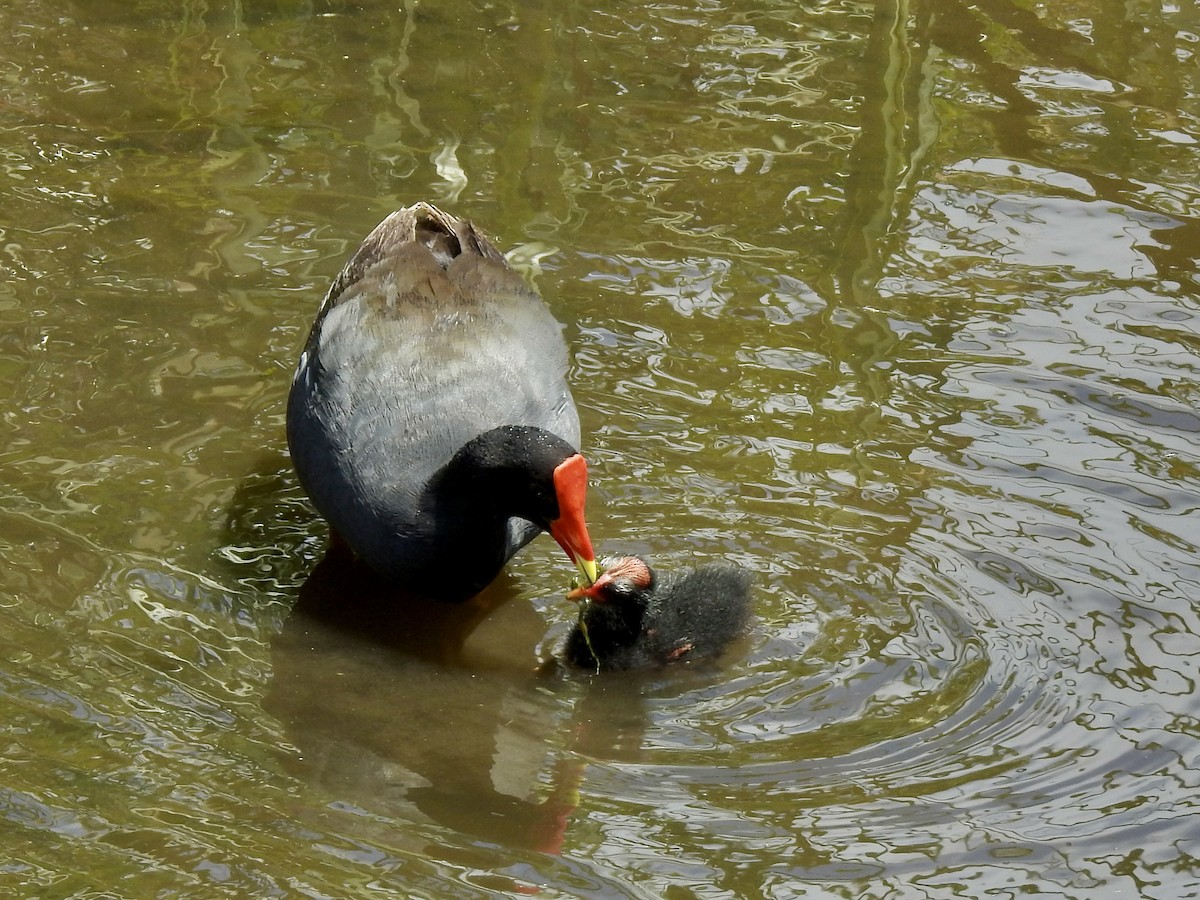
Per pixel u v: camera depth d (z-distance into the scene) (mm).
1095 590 12758
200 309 16234
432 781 10867
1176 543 13258
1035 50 22109
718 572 12797
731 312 16578
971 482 14078
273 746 11086
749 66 21500
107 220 17578
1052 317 16516
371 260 14125
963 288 17031
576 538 12109
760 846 10172
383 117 19984
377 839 10141
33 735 10859
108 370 15250
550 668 12445
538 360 13438
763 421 14914
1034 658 12070
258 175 18594
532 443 12117
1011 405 15133
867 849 10141
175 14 22266
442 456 12570
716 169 19203
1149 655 12062
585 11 22938
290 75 20844
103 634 12039
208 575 12961
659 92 20844
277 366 15492
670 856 10070
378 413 12766
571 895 9672
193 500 13789
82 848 9797
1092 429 14773
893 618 12570
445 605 13172
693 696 11961
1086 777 10828
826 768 11008
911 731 11367
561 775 10961
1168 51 22109
